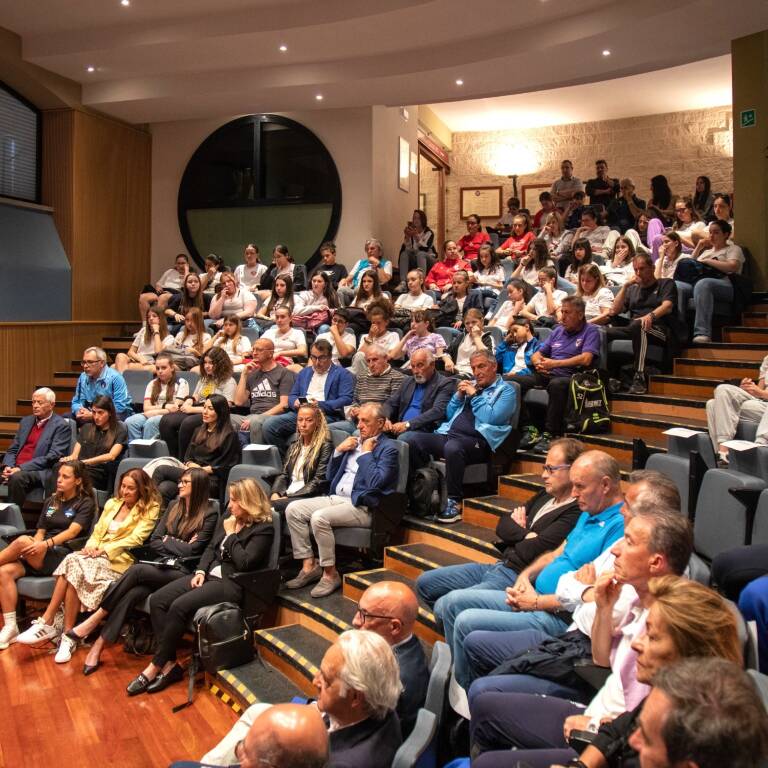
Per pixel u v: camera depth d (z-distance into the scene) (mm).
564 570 2998
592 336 5301
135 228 9602
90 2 7023
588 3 6457
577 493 3008
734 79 6832
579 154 12195
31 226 8492
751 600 2424
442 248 12781
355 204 9070
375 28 6973
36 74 8125
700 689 1336
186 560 4512
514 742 2391
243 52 7633
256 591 4246
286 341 7109
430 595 3658
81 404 6621
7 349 7973
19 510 5453
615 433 5215
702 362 5750
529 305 6852
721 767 1277
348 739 2344
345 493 4734
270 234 9430
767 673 2395
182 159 9695
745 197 6863
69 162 8672
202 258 9672
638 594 2223
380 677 2334
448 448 4723
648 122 11750
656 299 5910
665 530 2176
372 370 5738
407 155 10258
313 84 7941
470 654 2918
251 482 4379
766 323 6316
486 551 4184
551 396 5109
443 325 7445
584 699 2553
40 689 4066
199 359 7035
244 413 6242
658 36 6602
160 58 7836
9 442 7500
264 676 3912
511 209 10508
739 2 6000
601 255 8242
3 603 4785
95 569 4562
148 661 4449
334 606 4219
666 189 9406
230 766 2510
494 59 7133
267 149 9383
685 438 3799
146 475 4941
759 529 3047
